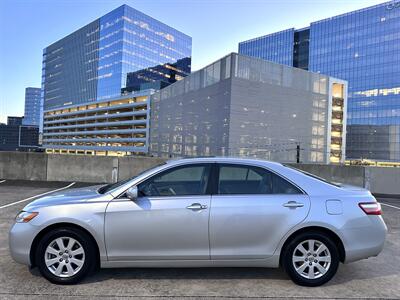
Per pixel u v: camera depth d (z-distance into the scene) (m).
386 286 4.32
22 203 9.33
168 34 156.38
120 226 4.14
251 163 4.51
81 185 13.20
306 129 48.91
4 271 4.56
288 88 47.84
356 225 4.30
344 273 4.77
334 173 13.41
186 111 54.62
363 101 101.19
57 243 4.18
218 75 46.28
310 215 4.25
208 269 4.77
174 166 4.45
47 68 191.25
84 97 155.00
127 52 134.62
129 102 117.12
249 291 4.08
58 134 161.62
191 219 4.18
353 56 103.44
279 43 121.19
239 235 4.21
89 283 4.22
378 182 13.41
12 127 180.25
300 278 4.23
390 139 92.94
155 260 4.20
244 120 44.03
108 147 119.31
